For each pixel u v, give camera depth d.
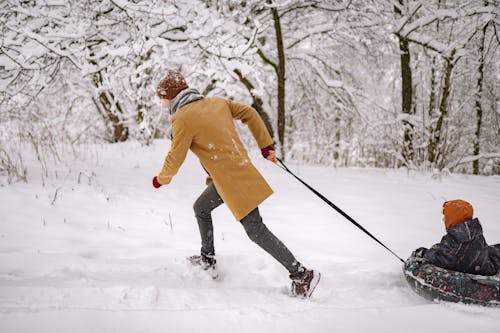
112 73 6.35
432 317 2.22
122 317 2.05
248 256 3.20
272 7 7.37
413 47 9.36
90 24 5.99
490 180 6.66
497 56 9.12
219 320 2.10
